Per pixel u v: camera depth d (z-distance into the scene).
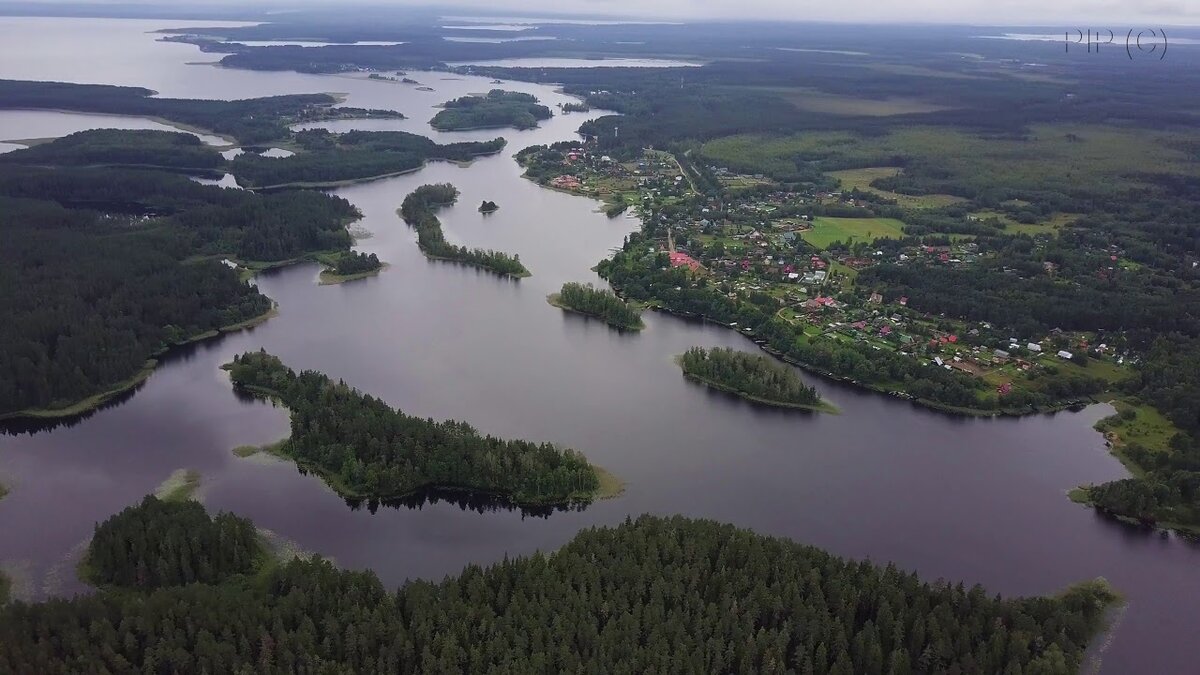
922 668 133.12
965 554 170.25
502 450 188.62
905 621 137.75
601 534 155.88
